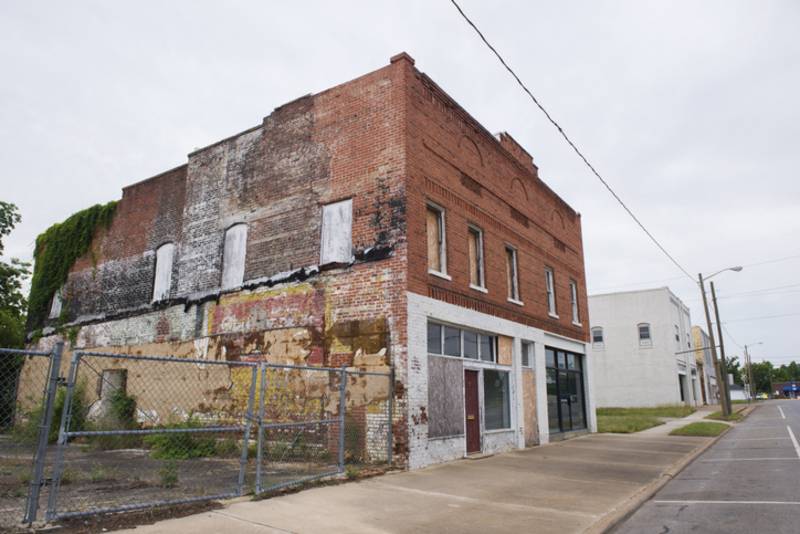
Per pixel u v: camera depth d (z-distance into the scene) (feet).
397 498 24.88
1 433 26.14
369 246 38.01
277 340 41.34
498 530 19.97
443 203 41.73
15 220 75.25
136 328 53.31
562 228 66.64
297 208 43.16
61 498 21.71
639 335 128.98
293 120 45.32
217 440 40.11
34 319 66.80
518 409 48.65
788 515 22.06
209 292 47.60
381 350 35.70
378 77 40.34
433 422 36.96
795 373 474.90
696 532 20.08
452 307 40.68
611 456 42.37
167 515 19.81
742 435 60.90
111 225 60.95
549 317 58.65
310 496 24.34
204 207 50.75
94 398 53.16
